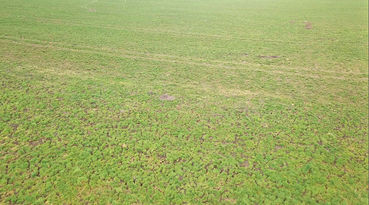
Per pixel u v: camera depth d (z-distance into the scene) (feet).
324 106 46.47
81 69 58.08
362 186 30.66
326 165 33.60
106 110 43.47
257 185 30.86
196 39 81.35
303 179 31.65
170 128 39.73
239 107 45.65
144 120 41.34
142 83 52.95
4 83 50.29
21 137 36.68
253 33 88.63
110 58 64.80
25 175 30.89
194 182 31.09
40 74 54.75
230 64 63.67
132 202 28.50
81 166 32.50
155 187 30.32
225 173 32.30
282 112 44.39
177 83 53.52
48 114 41.81
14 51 66.23
